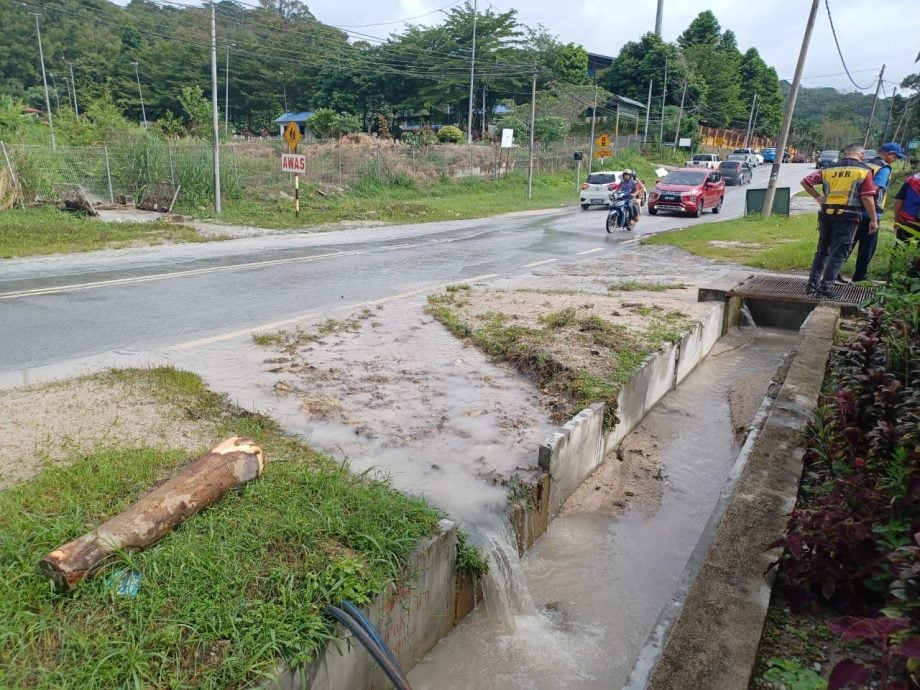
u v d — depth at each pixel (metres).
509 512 3.95
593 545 4.34
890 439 3.63
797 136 81.75
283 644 2.45
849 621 2.24
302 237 16.88
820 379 5.60
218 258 13.05
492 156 35.81
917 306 4.81
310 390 5.61
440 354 6.67
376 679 2.88
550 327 7.28
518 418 5.16
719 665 2.50
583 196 26.00
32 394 5.25
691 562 3.35
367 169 29.64
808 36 18.77
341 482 3.67
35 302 8.88
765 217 19.83
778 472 3.96
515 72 48.31
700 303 8.73
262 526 3.10
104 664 2.28
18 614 2.46
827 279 8.81
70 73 60.34
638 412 6.08
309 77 60.75
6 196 17.45
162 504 3.02
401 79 51.84
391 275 11.44
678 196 22.25
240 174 24.11
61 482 3.60
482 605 3.69
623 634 3.60
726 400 6.78
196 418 4.86
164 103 61.81
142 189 21.45
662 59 58.88
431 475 4.25
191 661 2.36
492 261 13.15
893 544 2.77
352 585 2.75
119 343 6.98
